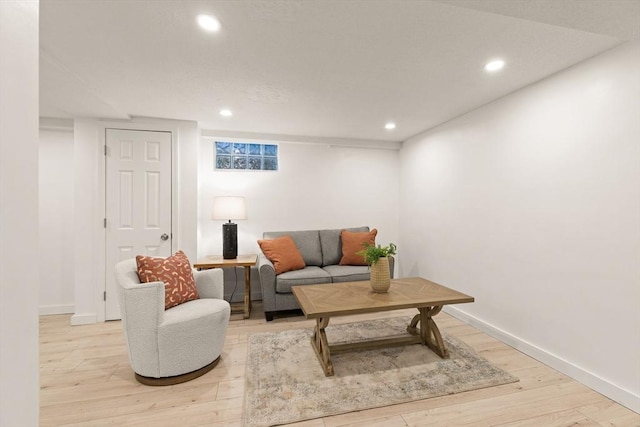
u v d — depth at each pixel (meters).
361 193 4.36
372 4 1.39
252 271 3.87
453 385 1.92
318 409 1.70
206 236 3.75
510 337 2.48
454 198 3.22
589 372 1.91
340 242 3.91
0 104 0.60
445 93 2.50
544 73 2.13
